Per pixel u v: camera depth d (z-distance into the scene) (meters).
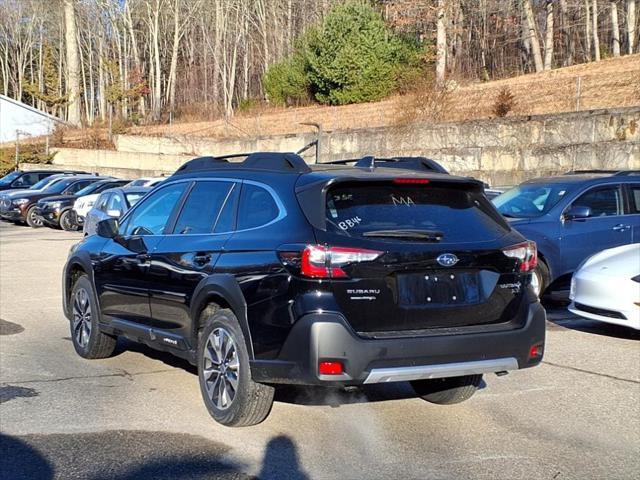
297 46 46.62
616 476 4.72
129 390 6.48
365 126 32.00
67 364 7.36
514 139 23.50
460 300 5.10
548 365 7.47
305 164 5.59
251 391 5.23
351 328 4.77
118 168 36.66
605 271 8.60
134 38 59.66
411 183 5.32
